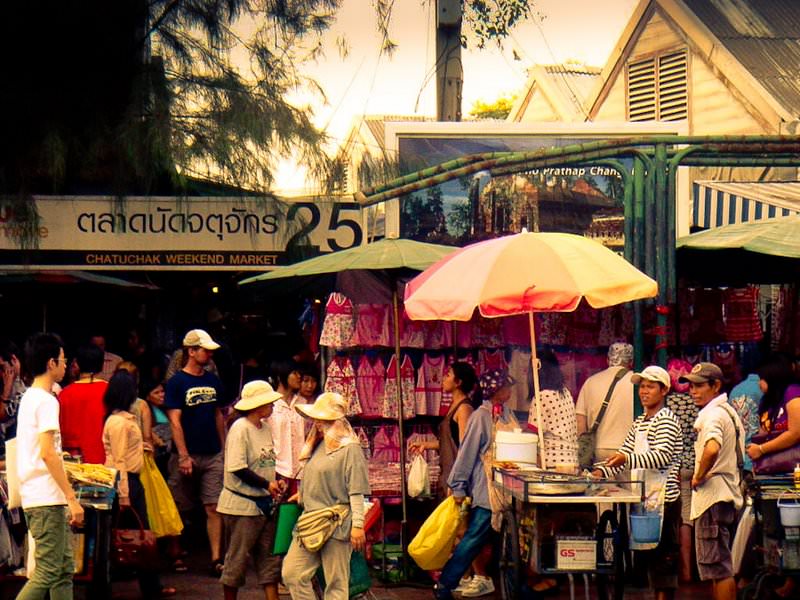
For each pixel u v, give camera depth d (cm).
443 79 1698
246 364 1527
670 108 2355
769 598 970
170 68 1362
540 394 1035
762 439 1018
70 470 948
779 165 1214
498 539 1046
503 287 937
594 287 934
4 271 1467
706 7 2328
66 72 1337
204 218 1512
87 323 1686
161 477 1160
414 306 973
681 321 1336
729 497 945
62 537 851
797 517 926
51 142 1295
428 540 1021
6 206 1329
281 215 1452
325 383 1246
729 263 1393
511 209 1609
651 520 871
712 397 972
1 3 1311
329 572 887
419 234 1591
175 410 1185
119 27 1357
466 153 1616
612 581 941
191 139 1316
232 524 982
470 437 1020
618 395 1097
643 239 1172
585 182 1630
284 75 1354
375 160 1334
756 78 2188
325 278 1483
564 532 891
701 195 1866
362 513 888
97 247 1509
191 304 1806
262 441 991
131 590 1127
